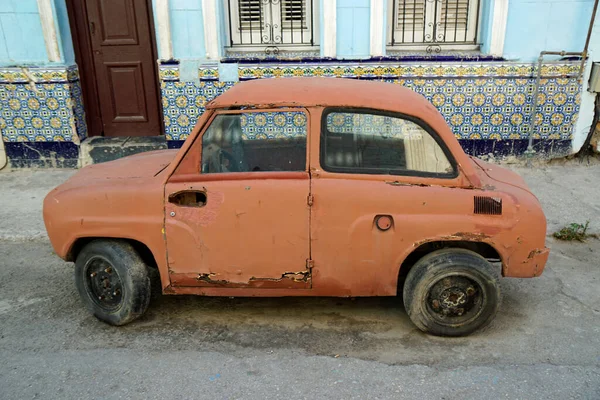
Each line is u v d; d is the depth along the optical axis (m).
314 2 7.17
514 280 4.78
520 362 3.61
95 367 3.62
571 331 3.98
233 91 3.90
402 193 3.66
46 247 5.61
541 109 7.15
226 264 3.82
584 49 6.86
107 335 4.00
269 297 4.55
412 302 3.82
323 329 4.04
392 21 7.23
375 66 7.08
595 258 5.21
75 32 7.63
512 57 6.97
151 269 5.07
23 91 7.28
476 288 3.78
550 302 4.41
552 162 7.39
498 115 7.19
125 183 3.96
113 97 7.96
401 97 3.87
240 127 3.77
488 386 3.37
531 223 3.71
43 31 7.09
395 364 3.60
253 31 7.33
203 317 4.23
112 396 3.33
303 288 3.86
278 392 3.34
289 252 3.76
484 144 7.34
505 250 3.72
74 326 4.14
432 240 3.69
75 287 4.79
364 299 4.48
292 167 3.74
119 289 4.03
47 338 3.97
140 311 4.03
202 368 3.59
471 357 3.67
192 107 7.31
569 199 6.37
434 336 3.92
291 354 3.73
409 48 7.34
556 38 6.89
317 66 7.13
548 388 3.35
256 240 3.75
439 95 7.15
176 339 3.94
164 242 3.84
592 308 4.30
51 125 7.45
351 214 3.67
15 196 6.76
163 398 3.30
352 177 3.70
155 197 3.81
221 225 3.75
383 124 3.72
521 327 4.04
